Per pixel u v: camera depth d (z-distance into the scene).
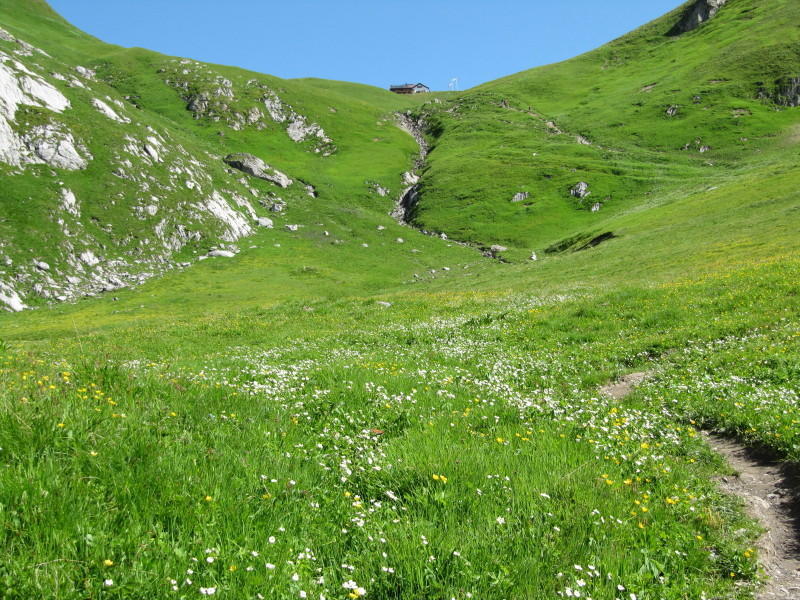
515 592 4.90
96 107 111.44
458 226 124.62
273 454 7.24
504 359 20.09
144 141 109.75
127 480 5.50
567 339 23.91
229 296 74.75
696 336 20.52
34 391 7.69
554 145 165.75
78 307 68.81
